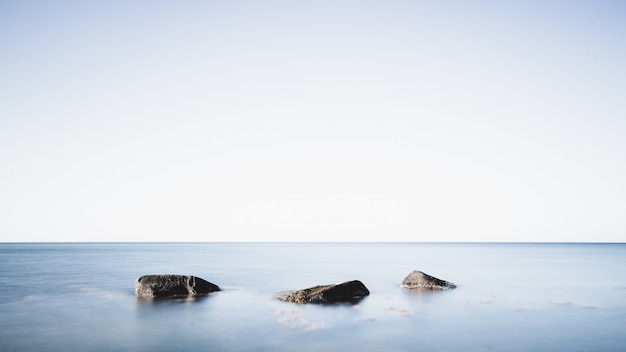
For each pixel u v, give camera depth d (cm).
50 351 1284
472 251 11200
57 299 2162
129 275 3472
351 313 1802
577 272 3984
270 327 1570
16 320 1691
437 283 2573
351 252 10188
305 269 4306
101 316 1766
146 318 1725
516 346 1345
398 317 1731
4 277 3297
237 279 3241
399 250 12225
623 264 5244
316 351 1288
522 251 11131
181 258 6712
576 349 1321
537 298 2255
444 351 1287
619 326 1609
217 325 1605
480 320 1694
